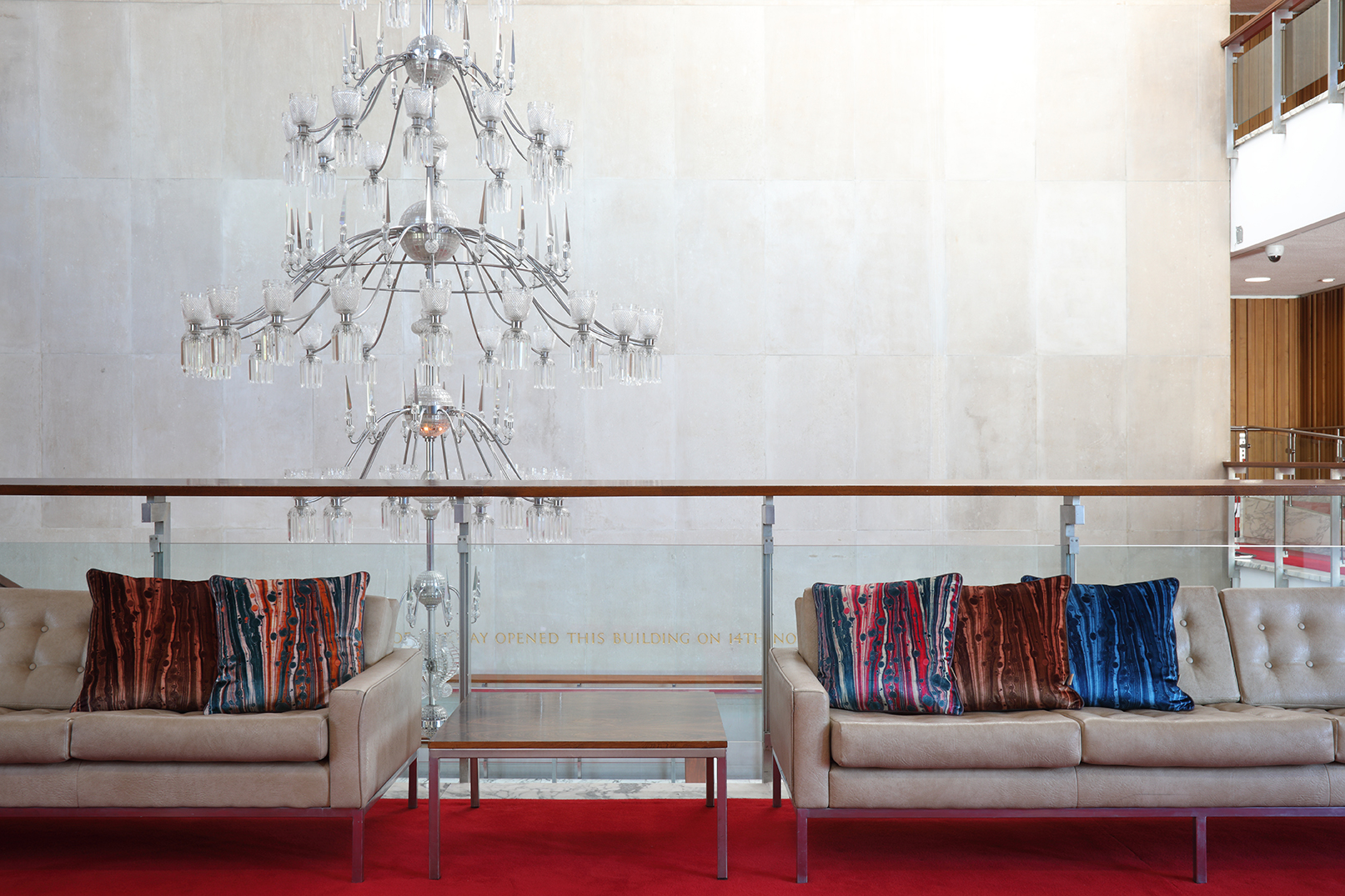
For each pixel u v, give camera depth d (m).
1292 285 9.98
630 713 2.95
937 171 7.25
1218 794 2.66
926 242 7.26
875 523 7.28
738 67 7.20
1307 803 2.67
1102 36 7.25
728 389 7.25
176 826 3.11
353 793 2.69
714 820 3.15
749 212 7.23
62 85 7.16
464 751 2.67
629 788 3.46
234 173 7.18
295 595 2.98
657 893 2.61
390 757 2.93
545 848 2.92
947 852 2.90
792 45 7.21
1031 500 7.27
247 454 7.22
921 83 7.24
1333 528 4.26
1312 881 2.69
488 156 4.04
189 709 2.93
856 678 2.94
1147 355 7.30
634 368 3.88
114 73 7.16
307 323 4.21
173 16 7.15
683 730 2.77
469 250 4.14
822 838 3.00
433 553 3.51
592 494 3.37
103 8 7.14
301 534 3.92
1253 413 10.91
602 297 7.22
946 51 7.24
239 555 3.48
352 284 3.71
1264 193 6.88
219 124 7.17
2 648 3.13
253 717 2.71
